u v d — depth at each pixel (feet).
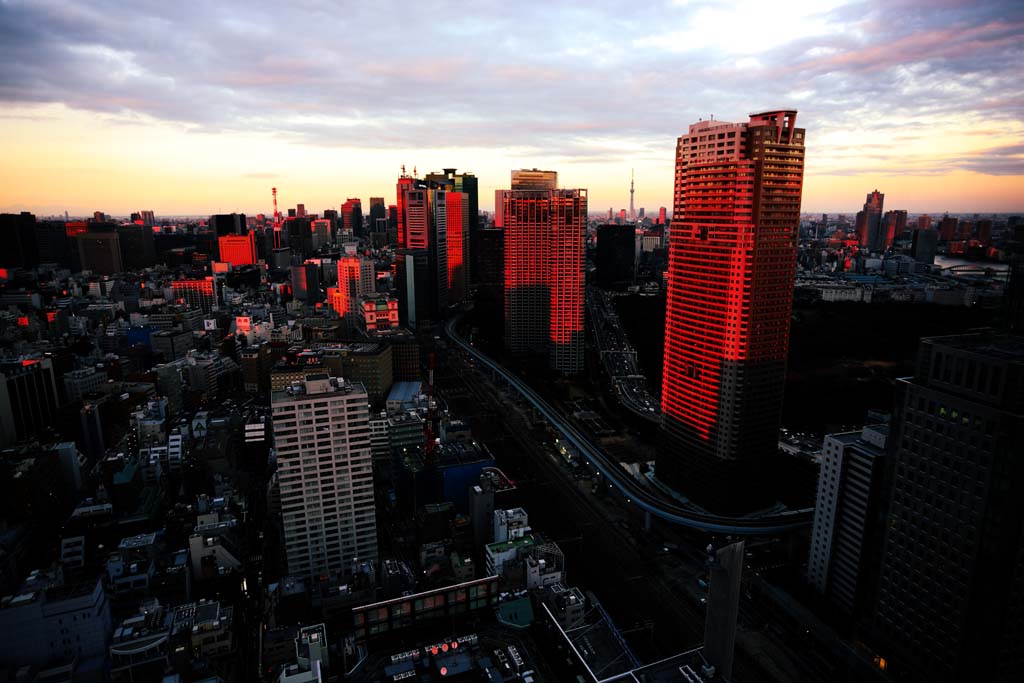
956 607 640.99
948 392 650.84
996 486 595.06
